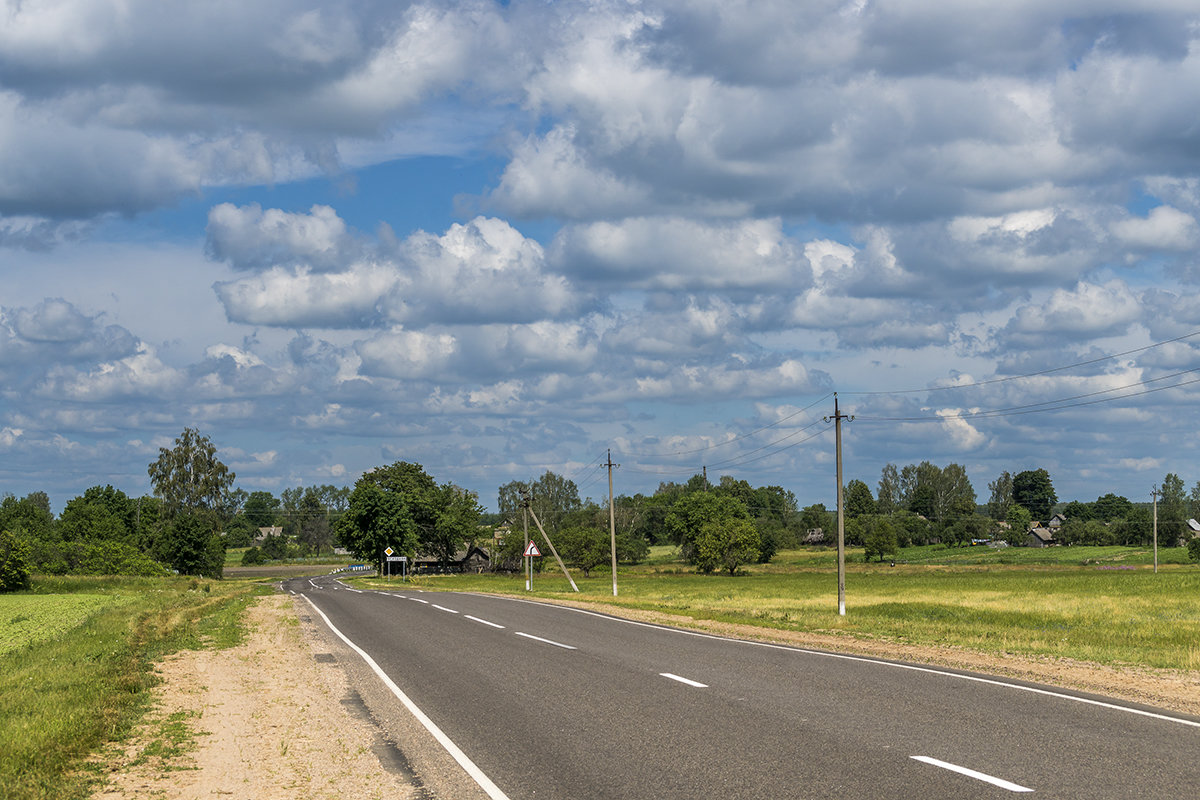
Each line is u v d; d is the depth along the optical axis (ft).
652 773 29.14
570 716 39.58
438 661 60.75
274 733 37.60
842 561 114.42
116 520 389.60
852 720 36.86
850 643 70.49
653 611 110.63
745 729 35.47
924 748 31.40
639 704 41.98
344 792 28.32
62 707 41.09
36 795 26.81
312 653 67.05
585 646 68.33
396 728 38.22
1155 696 42.83
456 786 28.60
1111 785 26.17
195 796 27.96
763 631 82.64
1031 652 63.16
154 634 82.02
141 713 41.96
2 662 68.49
